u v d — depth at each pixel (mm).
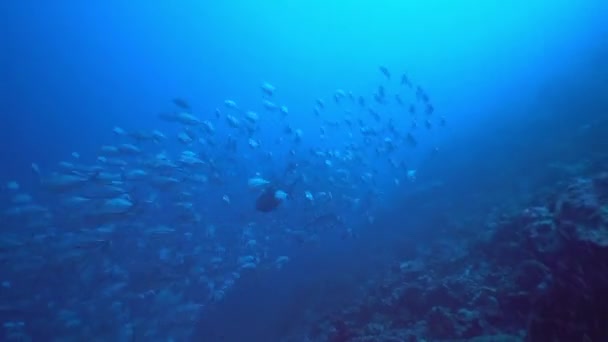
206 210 21281
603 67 25359
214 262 16516
